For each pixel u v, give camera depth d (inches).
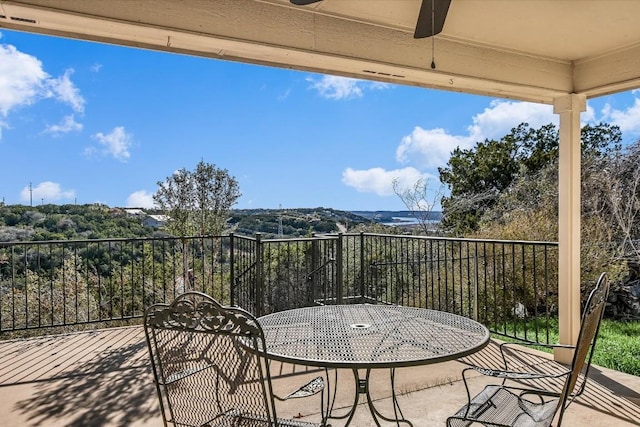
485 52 143.7
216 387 64.4
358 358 69.2
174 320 64.9
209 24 106.4
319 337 80.9
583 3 111.8
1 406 117.3
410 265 252.8
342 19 122.3
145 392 126.0
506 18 121.3
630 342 201.2
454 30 130.4
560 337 156.6
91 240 188.7
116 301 234.7
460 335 82.0
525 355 160.6
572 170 158.6
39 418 110.7
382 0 112.4
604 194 274.7
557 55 152.0
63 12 93.3
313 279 208.7
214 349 63.2
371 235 221.8
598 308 75.8
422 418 109.3
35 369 144.3
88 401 120.2
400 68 130.6
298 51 116.8
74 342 173.6
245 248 210.7
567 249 157.0
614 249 266.5
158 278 263.9
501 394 84.1
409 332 84.2
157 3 101.3
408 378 135.3
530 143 410.9
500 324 235.3
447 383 131.5
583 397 124.0
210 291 255.0
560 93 158.9
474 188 434.9
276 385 129.6
